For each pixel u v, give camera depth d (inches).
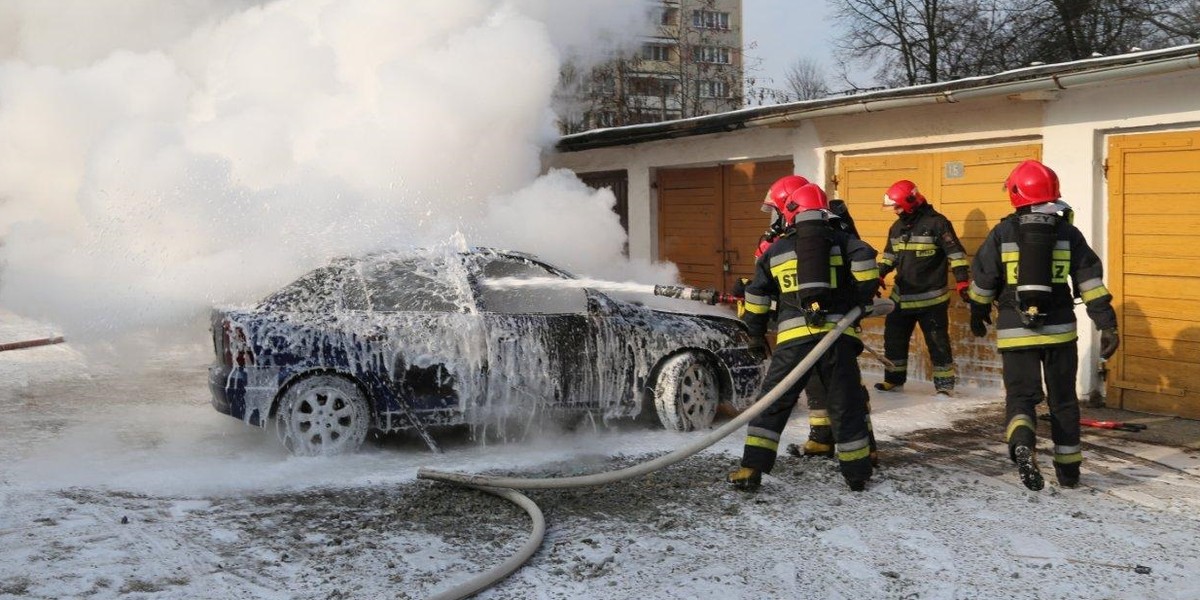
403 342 260.8
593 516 213.9
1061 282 234.1
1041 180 235.6
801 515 214.5
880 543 197.0
